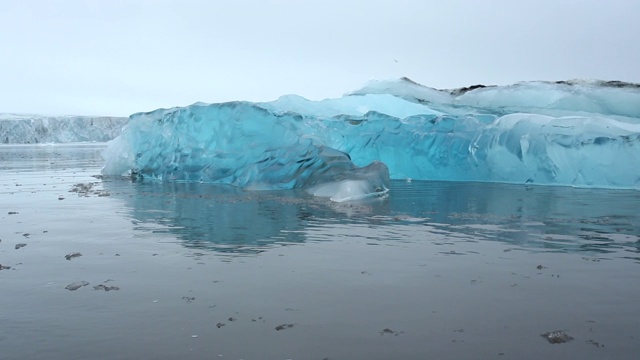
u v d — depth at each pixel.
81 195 11.84
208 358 2.90
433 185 13.77
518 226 7.23
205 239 6.36
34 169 22.38
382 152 16.28
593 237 6.39
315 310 3.69
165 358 2.90
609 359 2.87
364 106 18.91
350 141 16.52
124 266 5.00
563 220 7.72
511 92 19.00
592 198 10.55
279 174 13.36
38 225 7.54
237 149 14.99
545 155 13.95
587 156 13.34
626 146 12.84
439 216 8.22
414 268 4.87
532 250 5.65
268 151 13.99
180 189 13.12
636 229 6.94
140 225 7.45
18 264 5.12
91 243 6.16
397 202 10.09
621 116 16.16
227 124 15.26
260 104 17.73
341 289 4.20
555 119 14.20
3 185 14.82
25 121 81.88
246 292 4.12
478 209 9.00
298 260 5.21
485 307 3.74
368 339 3.15
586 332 3.26
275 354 2.94
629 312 3.62
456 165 15.43
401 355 2.93
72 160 30.59
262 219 7.98
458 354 2.94
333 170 12.70
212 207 9.47
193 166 15.70
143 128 17.38
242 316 3.57
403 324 3.41
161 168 16.34
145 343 3.11
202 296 4.03
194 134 15.81
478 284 4.32
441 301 3.88
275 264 5.05
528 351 2.98
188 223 7.61
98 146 67.56
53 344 3.10
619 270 4.76
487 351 2.98
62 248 5.88
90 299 3.96
